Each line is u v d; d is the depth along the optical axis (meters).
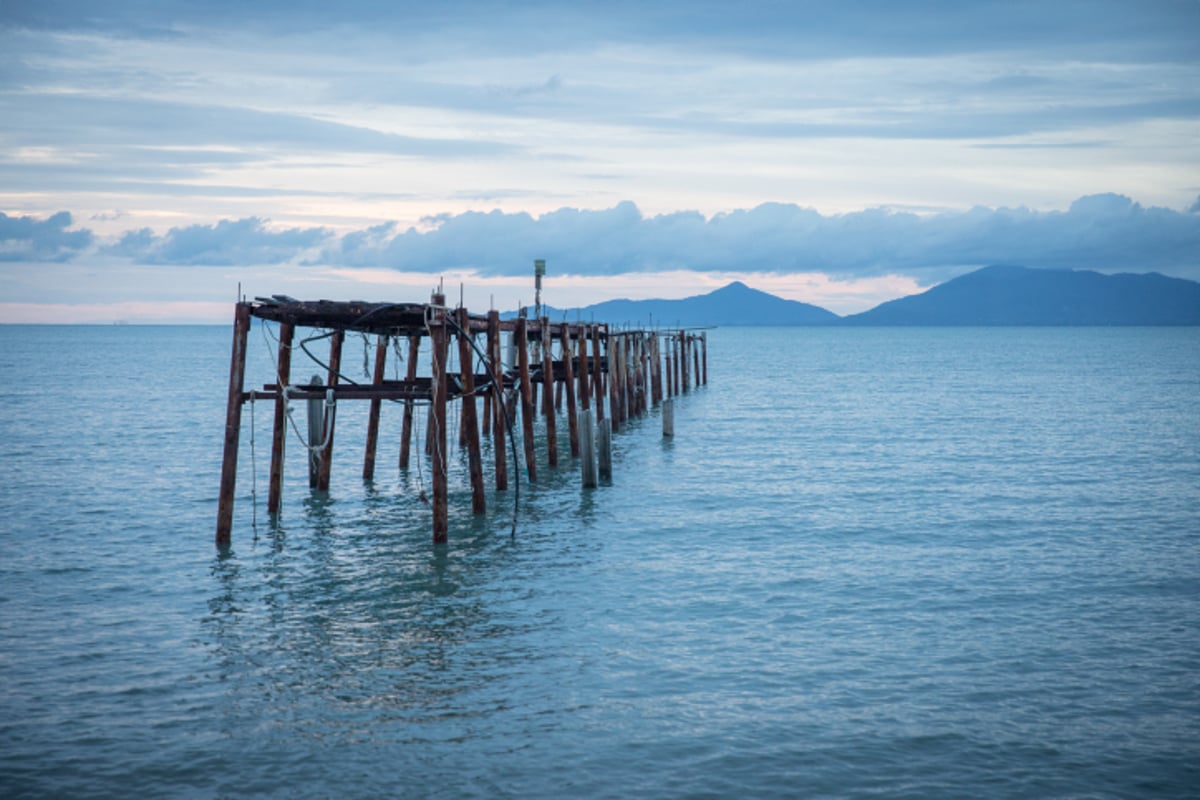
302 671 12.95
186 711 11.63
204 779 9.97
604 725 11.22
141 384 72.50
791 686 12.39
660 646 13.93
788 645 13.97
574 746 10.68
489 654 13.60
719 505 24.77
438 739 10.86
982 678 12.66
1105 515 23.31
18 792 9.70
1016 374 89.06
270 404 54.03
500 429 25.75
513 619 15.22
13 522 22.52
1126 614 15.38
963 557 19.20
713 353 152.25
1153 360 119.12
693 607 15.84
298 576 17.80
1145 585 17.03
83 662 13.30
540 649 13.80
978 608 15.74
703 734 10.98
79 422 45.28
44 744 10.73
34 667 13.09
